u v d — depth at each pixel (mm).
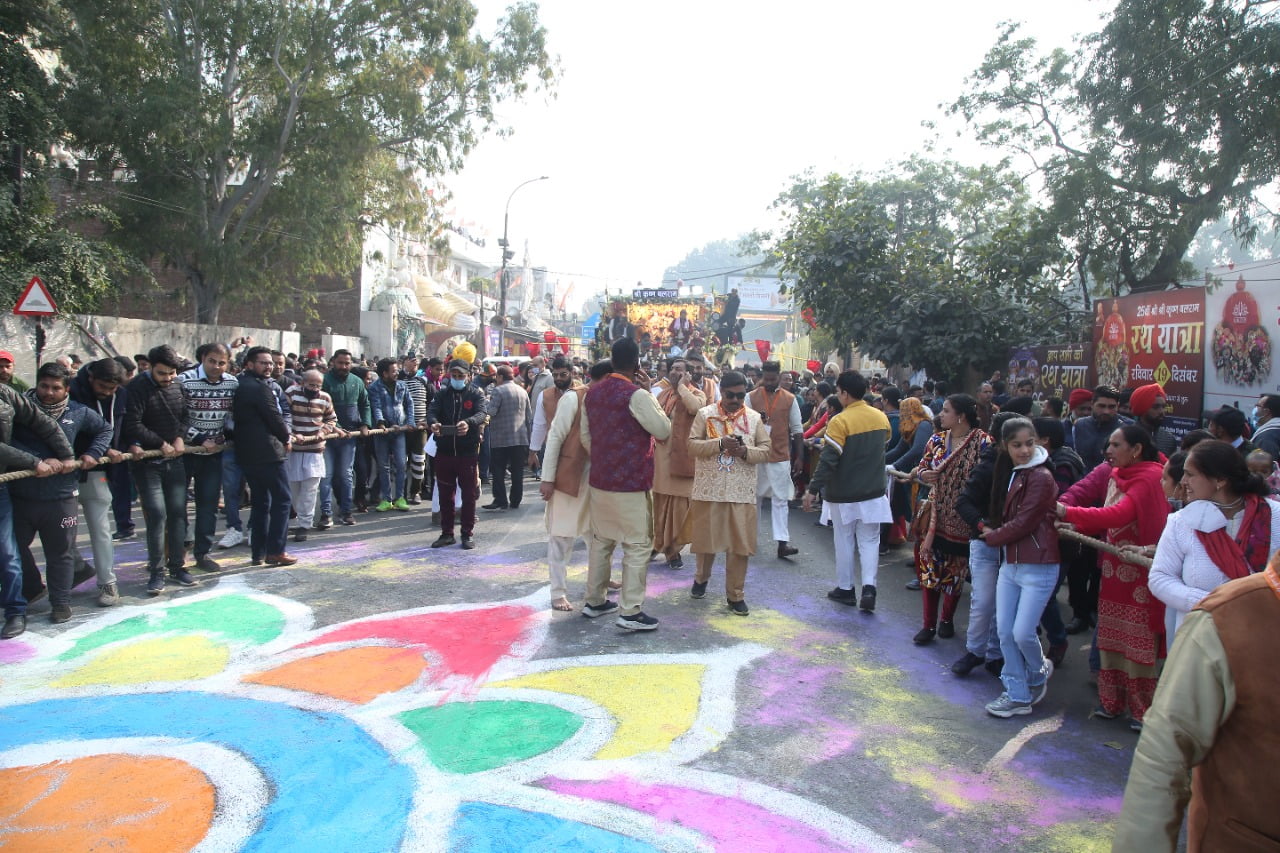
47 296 11898
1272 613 1965
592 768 4094
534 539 9336
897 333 16062
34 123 16797
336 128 21969
